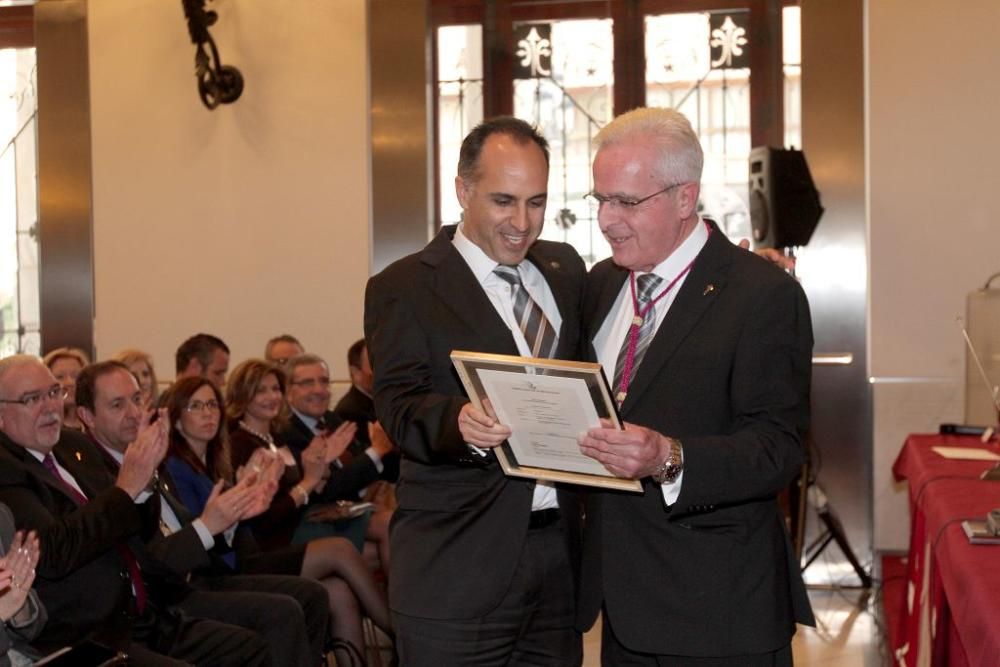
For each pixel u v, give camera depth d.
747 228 5.96
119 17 6.19
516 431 2.13
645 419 2.21
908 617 4.01
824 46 5.70
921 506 3.46
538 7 6.07
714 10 5.96
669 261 2.26
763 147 5.57
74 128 6.22
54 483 3.17
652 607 2.20
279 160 6.07
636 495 2.23
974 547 2.49
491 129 2.31
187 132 6.14
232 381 4.48
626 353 2.30
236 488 3.55
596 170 2.24
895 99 5.64
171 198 6.16
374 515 4.73
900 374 5.67
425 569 2.31
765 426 2.16
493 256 2.35
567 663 2.42
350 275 6.03
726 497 2.11
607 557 2.24
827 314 5.73
